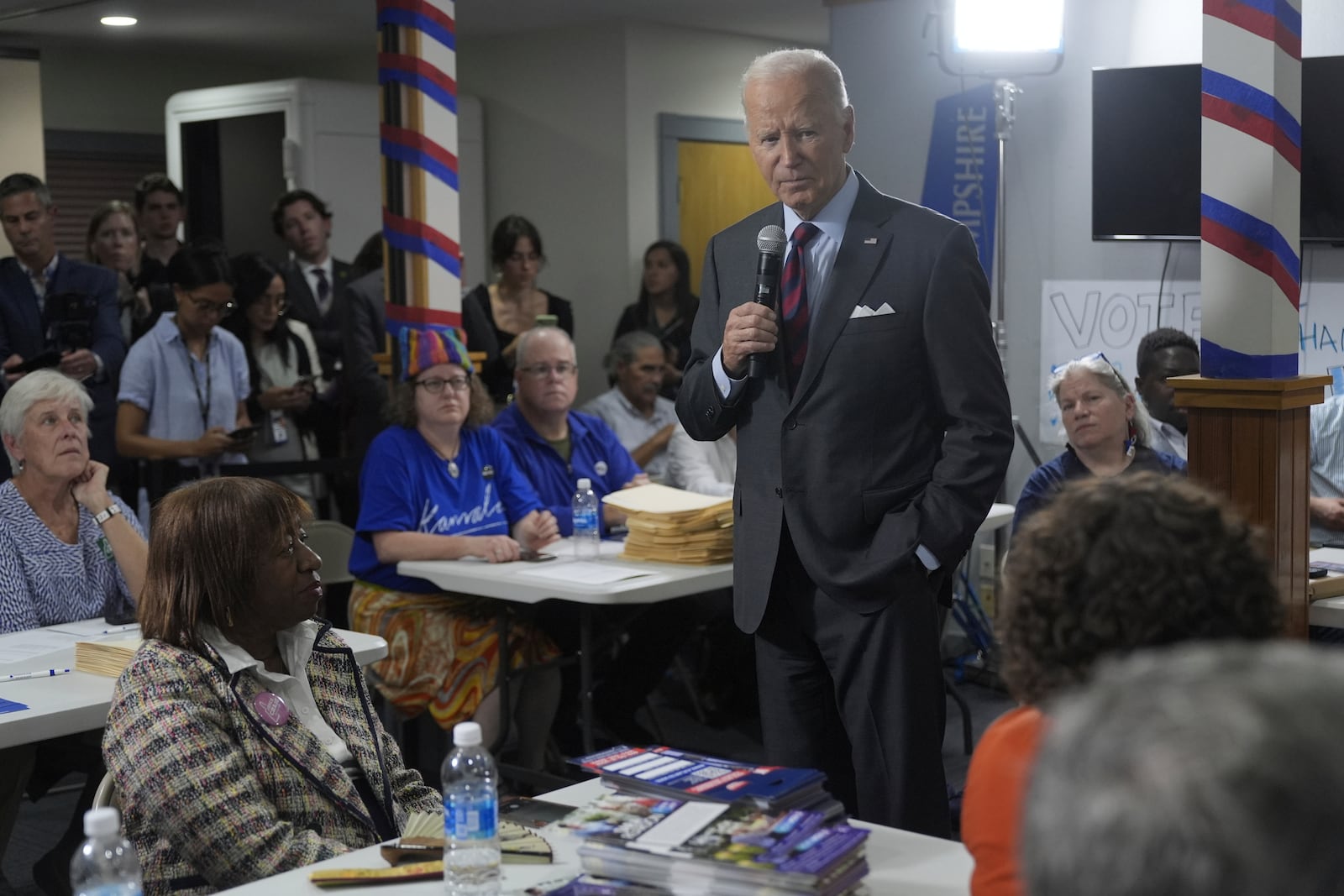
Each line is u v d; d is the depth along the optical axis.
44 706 2.58
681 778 1.72
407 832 1.88
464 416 4.14
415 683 3.95
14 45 7.77
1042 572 1.20
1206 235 3.05
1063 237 5.55
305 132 7.34
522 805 1.96
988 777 1.31
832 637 2.58
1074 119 5.47
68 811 4.21
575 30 7.55
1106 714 0.54
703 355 2.80
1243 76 2.97
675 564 3.91
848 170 2.68
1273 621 1.16
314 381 5.52
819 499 2.57
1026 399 5.70
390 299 4.86
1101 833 0.51
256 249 8.39
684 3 6.95
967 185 5.75
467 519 4.15
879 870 1.69
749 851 1.50
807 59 2.59
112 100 8.69
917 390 2.58
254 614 2.12
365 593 4.09
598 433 4.76
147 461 5.04
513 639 4.02
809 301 2.64
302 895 1.67
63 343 5.38
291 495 2.18
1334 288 4.90
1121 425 3.95
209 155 8.13
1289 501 3.07
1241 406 3.02
